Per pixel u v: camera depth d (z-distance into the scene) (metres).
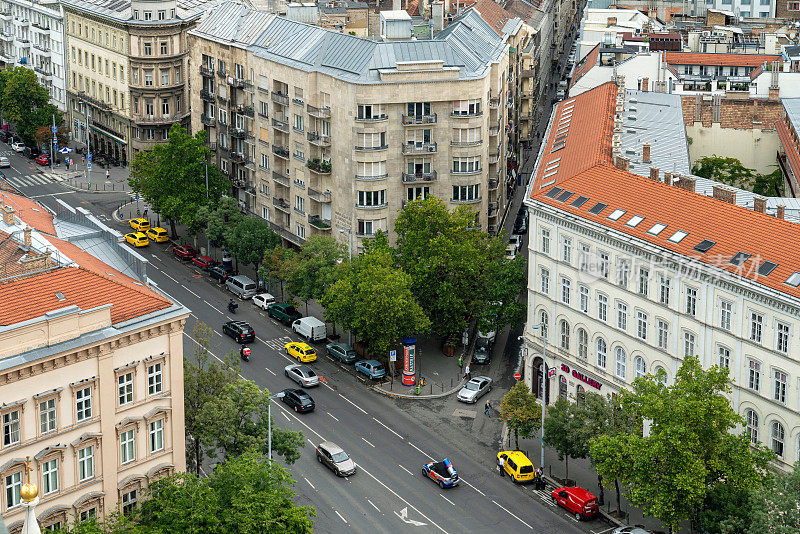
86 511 105.69
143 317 108.12
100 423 105.75
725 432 114.94
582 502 127.88
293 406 152.50
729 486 112.88
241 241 191.00
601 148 157.75
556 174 157.88
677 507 113.31
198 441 121.25
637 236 135.25
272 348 171.62
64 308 103.00
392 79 177.38
